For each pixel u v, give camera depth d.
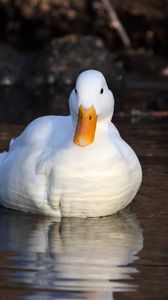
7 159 10.97
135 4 27.27
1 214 10.72
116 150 10.30
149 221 10.34
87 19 26.78
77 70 23.84
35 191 10.41
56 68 23.80
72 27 26.61
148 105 19.44
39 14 26.31
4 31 26.48
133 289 8.00
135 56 25.56
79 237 9.70
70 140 10.23
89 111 9.88
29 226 10.17
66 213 10.47
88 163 10.17
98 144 10.24
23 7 26.27
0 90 22.41
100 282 8.16
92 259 8.86
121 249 9.22
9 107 18.97
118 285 8.10
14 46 26.38
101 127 10.33
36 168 10.42
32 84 23.48
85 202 10.33
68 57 24.02
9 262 8.73
